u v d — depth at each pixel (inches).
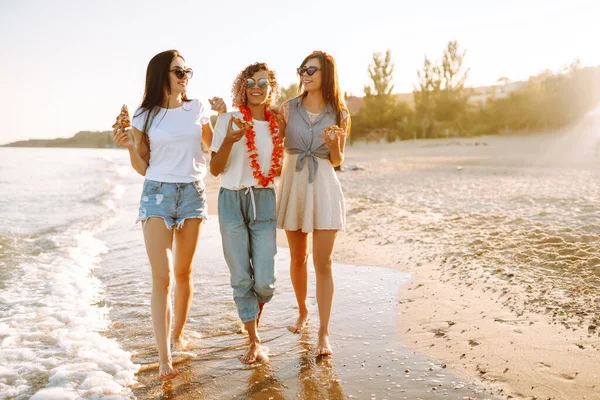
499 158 1126.4
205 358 132.0
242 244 130.3
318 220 137.8
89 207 468.4
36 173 1043.9
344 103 147.3
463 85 2593.5
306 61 143.8
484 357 125.0
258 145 132.3
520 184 535.5
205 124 141.2
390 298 175.9
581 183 525.3
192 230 132.3
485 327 143.6
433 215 343.0
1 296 184.4
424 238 269.0
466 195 451.8
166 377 119.6
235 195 130.7
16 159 1934.1
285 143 143.9
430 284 189.0
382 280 197.9
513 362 121.0
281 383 117.3
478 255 222.1
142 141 131.0
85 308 171.6
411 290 183.5
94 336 145.1
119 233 327.6
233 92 135.6
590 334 133.6
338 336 144.2
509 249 227.0
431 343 135.9
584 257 203.9
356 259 233.6
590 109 2226.9
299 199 141.2
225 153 125.7
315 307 171.9
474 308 159.8
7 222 364.8
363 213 366.9
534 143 1876.2
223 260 239.8
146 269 228.7
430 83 2610.7
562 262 199.3
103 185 731.4
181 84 130.7
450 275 198.2
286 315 164.7
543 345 129.1
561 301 158.2
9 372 122.0
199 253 254.1
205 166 136.9
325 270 138.9
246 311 129.1
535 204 371.2
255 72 134.3
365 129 2620.6
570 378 112.1
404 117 2721.5
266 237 131.6
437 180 622.5
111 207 470.6
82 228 344.8
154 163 129.7
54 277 212.1
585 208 335.3
